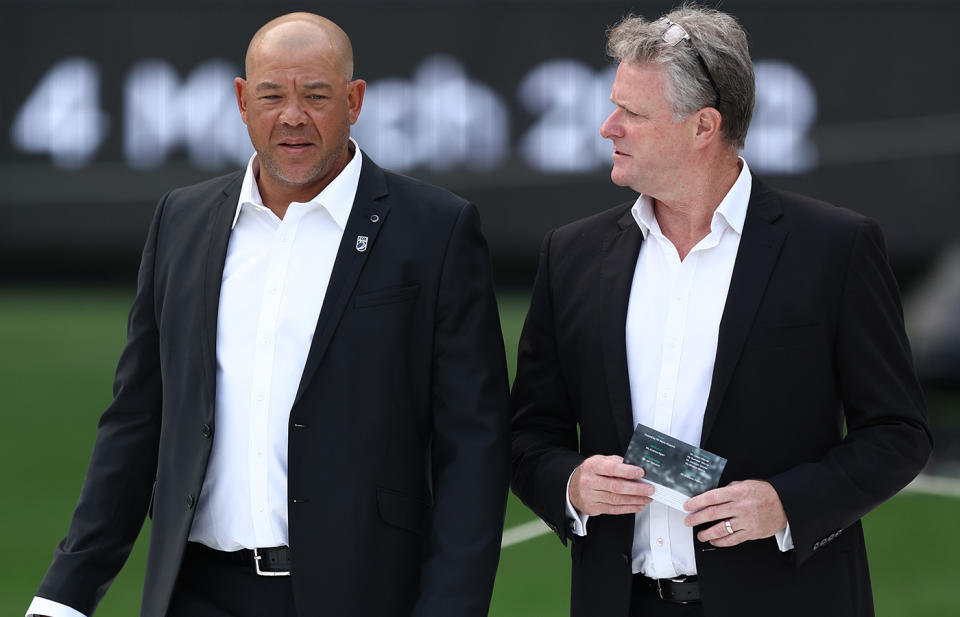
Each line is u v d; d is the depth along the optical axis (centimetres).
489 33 4844
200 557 1027
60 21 4997
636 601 1029
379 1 4856
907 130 4659
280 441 988
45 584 1048
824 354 985
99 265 5147
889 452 966
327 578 973
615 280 1038
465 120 4869
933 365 3184
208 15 4956
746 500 940
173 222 1068
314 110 971
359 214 1011
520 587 2091
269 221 1021
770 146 4722
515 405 1116
